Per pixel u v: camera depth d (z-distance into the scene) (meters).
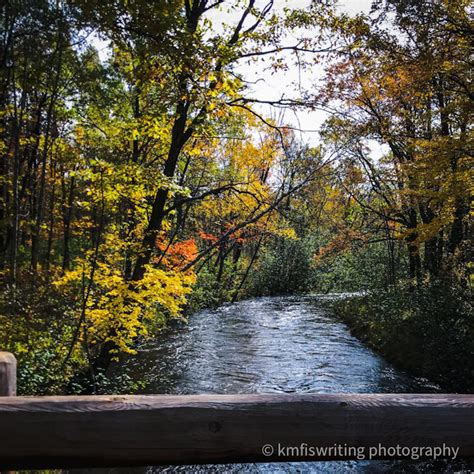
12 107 10.89
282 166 20.05
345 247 20.06
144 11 6.14
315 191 24.12
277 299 27.72
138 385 9.70
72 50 9.05
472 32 9.77
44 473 4.18
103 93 10.48
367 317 17.16
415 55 10.77
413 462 6.42
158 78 8.12
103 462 1.23
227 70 8.70
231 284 29.70
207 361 12.27
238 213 17.48
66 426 1.23
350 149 16.98
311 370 11.57
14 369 1.45
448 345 10.31
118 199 8.75
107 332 8.30
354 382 10.51
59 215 15.34
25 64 8.55
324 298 25.70
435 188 11.89
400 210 17.45
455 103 10.88
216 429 1.25
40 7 7.19
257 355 13.08
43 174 12.20
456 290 11.84
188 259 12.55
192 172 16.36
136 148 11.32
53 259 14.89
